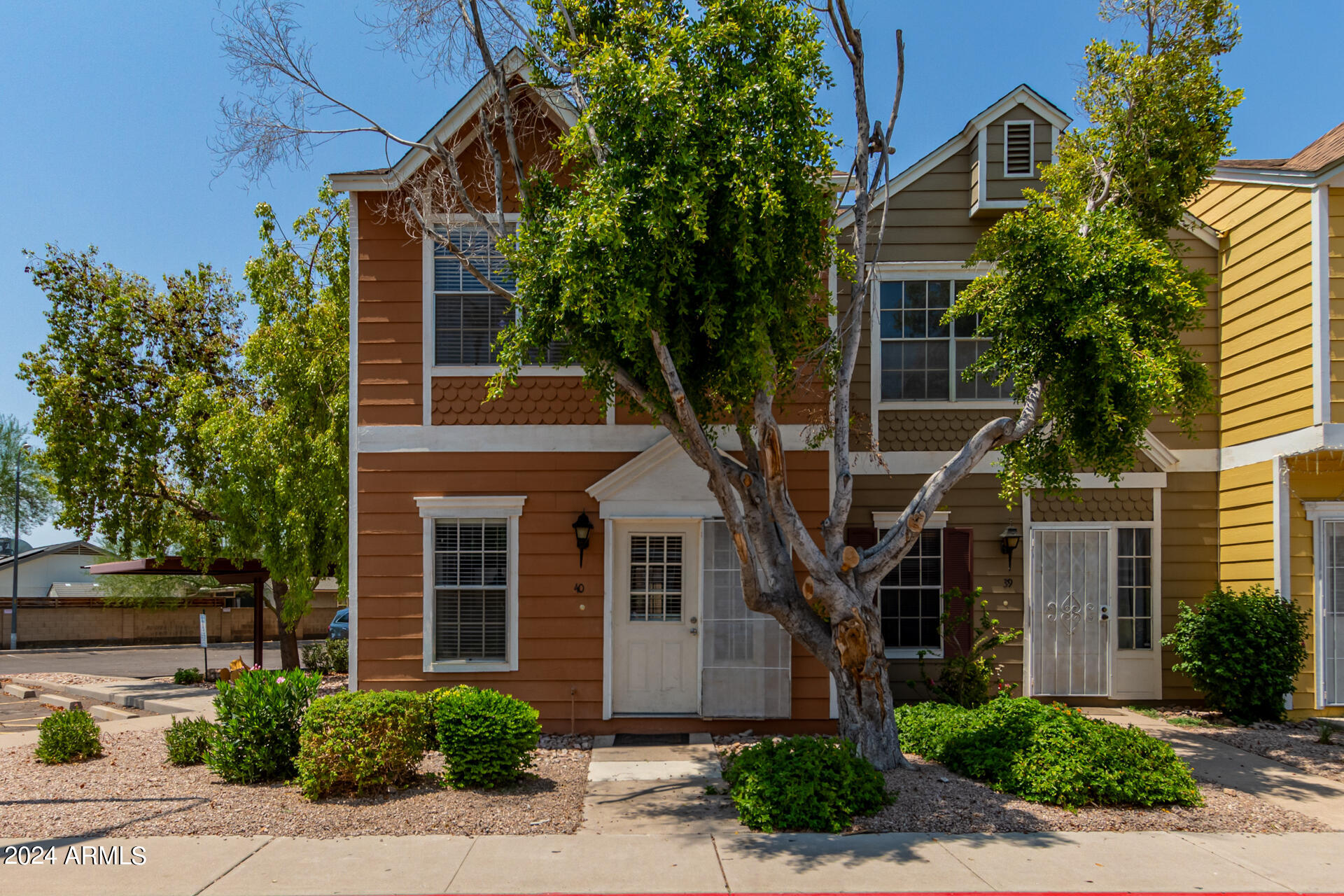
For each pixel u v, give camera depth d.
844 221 11.52
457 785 7.58
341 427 13.37
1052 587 11.29
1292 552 10.27
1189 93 8.76
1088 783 7.02
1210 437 11.52
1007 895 5.24
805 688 9.73
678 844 6.17
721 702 9.63
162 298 17.47
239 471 13.93
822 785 6.61
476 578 9.97
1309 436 9.78
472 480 9.98
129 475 16.48
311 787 7.17
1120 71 8.98
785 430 9.99
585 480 10.01
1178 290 7.87
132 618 29.80
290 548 13.68
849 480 8.05
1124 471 11.39
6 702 14.95
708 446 7.44
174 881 5.48
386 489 9.97
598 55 7.12
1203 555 11.41
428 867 5.72
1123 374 7.41
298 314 14.33
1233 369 11.26
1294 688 10.20
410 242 10.13
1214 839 6.25
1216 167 11.22
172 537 16.42
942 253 11.46
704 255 7.22
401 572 9.89
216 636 31.19
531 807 7.05
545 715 9.77
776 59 7.05
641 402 8.16
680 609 10.02
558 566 9.91
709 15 7.11
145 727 11.04
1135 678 11.27
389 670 9.80
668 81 6.72
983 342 11.38
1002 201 11.16
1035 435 8.45
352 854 5.98
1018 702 8.46
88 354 16.44
